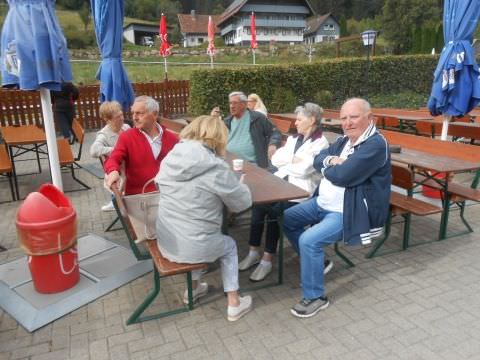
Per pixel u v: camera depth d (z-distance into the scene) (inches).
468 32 194.5
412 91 658.2
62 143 230.4
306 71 548.7
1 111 406.9
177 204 99.6
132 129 136.8
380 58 613.0
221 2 3486.7
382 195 110.6
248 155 177.2
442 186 158.1
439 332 104.3
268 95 518.3
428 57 646.5
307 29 2453.2
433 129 274.7
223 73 487.2
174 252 101.1
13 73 128.7
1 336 105.7
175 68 952.3
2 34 127.1
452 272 134.5
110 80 210.7
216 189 97.7
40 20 124.1
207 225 101.1
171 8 2903.5
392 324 108.0
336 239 113.6
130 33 2437.3
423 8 1590.8
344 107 112.8
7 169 194.5
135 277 132.0
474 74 199.3
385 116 316.5
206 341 102.5
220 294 124.4
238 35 2268.7
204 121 102.7
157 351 99.0
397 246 154.6
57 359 97.0
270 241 130.6
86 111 455.5
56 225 114.4
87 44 1785.2
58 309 114.8
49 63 126.8
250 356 96.9
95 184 240.8
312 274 111.6
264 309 116.1
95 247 151.9
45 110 139.3
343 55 1291.8
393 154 172.1
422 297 120.4
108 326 108.8
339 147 124.5
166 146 139.0
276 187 122.5
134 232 113.0
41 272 118.6
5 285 127.4
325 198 120.7
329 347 99.5
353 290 125.1
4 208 201.5
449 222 176.7
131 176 136.9
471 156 172.6
